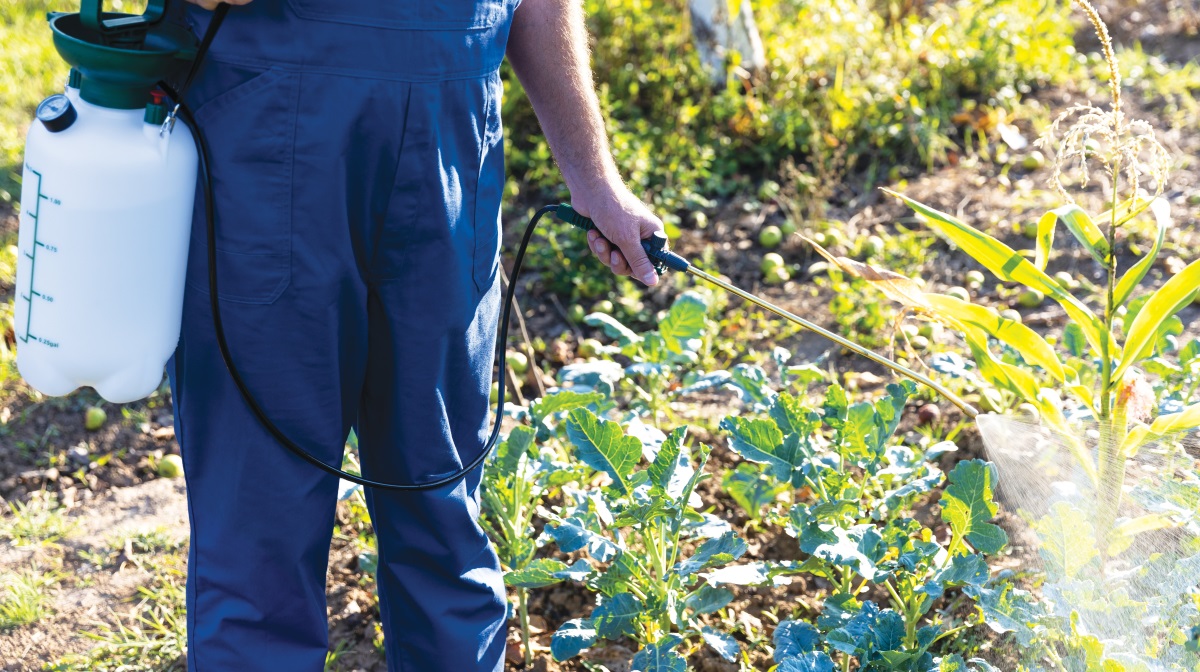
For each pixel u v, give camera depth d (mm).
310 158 1788
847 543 2408
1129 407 2496
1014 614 2174
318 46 1745
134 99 1724
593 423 2527
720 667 2678
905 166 5629
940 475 2590
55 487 3588
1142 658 1961
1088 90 6203
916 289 2633
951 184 5414
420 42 1811
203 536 2020
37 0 7438
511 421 3723
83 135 1697
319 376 1952
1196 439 2395
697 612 2578
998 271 2600
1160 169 2545
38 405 3922
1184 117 5766
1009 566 2607
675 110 5887
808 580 2986
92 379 1831
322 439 2010
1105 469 2320
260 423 1953
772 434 2598
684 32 6188
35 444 3746
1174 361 3508
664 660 2316
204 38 1742
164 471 3643
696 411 3852
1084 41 7008
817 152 5375
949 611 2701
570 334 4559
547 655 2773
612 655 2734
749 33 6051
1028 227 4852
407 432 2105
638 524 2457
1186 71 6223
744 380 3021
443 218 1945
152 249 1772
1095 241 2541
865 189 5457
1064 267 4656
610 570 2529
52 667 2795
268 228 1820
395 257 1952
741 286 4809
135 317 1799
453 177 1947
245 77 1756
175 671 2781
